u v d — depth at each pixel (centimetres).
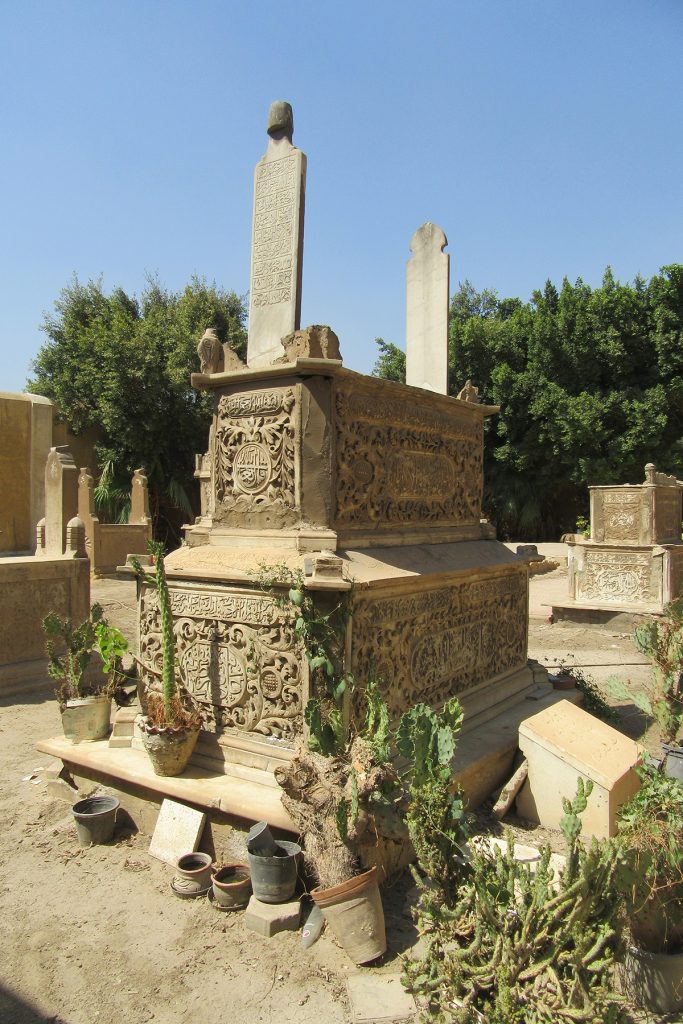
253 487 421
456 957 227
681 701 428
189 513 2269
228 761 380
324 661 339
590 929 220
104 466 2302
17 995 268
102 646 458
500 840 374
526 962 218
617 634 1004
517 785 410
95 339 2264
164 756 370
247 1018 255
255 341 470
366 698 367
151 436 2258
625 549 1064
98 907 324
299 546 383
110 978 277
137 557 427
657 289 2152
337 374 398
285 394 405
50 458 821
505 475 2344
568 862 222
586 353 2175
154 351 2233
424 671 434
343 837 287
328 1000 262
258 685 376
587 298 2336
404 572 406
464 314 2903
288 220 458
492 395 2295
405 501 471
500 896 236
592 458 2130
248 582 375
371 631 383
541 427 2175
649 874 253
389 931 300
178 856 351
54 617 484
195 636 404
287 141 468
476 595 502
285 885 308
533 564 583
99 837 380
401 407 467
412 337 596
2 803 444
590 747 404
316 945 292
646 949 261
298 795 305
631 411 2091
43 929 308
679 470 2084
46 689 736
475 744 434
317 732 321
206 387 445
